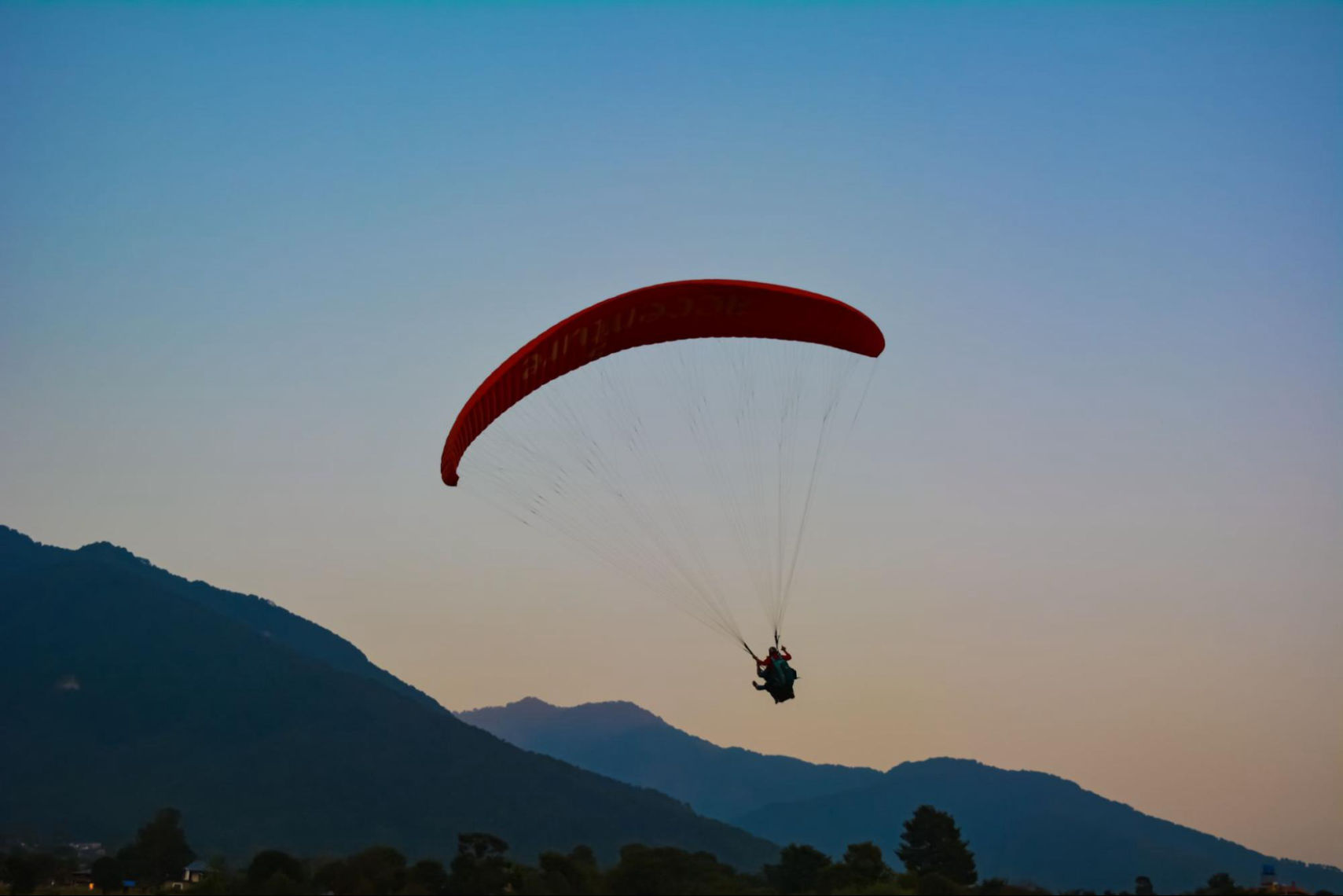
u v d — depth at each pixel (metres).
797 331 27.92
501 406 26.75
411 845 150.75
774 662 24.81
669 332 27.75
